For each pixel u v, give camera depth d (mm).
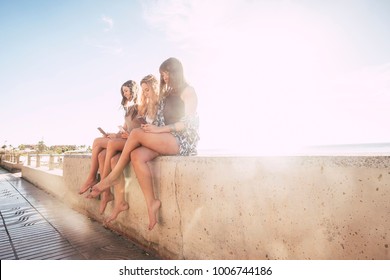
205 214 2166
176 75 2883
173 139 2691
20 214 4613
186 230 2354
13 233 3529
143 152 2615
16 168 14625
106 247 2961
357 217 1312
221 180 2035
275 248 1673
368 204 1275
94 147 3533
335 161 1399
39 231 3600
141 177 2602
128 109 3955
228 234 1977
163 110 3002
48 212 4762
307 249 1512
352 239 1329
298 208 1556
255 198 1793
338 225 1382
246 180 1854
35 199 6051
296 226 1565
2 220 4215
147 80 3369
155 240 2732
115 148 3055
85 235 3404
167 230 2568
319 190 1462
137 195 3031
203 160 2188
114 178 2729
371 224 1264
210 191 2123
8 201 5828
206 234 2158
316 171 1478
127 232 3246
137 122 3676
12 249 2941
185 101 2873
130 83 3932
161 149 2652
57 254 2770
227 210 1985
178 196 2430
